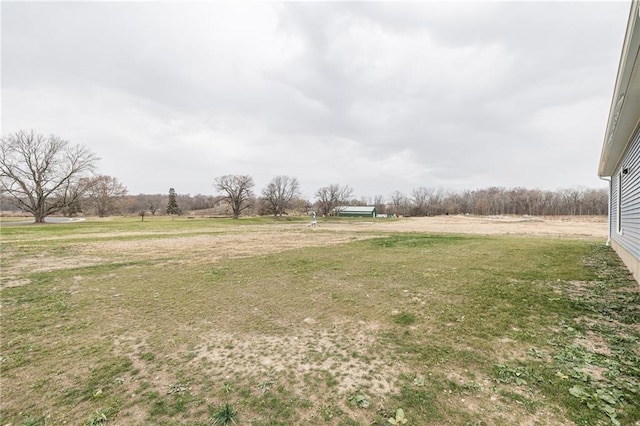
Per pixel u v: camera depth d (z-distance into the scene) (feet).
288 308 16.80
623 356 10.42
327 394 8.74
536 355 10.70
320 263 30.40
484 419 7.41
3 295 19.79
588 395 8.18
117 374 10.03
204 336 13.17
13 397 8.73
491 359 10.53
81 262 31.86
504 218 177.37
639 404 7.76
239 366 10.52
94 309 16.89
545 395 8.32
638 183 21.36
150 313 16.19
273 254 36.96
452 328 13.42
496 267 26.58
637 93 15.90
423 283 21.67
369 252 38.01
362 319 14.93
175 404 8.33
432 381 9.25
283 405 8.24
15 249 41.16
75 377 9.84
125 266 29.45
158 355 11.42
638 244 21.12
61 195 120.88
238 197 174.60
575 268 25.53
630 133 23.34
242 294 19.65
